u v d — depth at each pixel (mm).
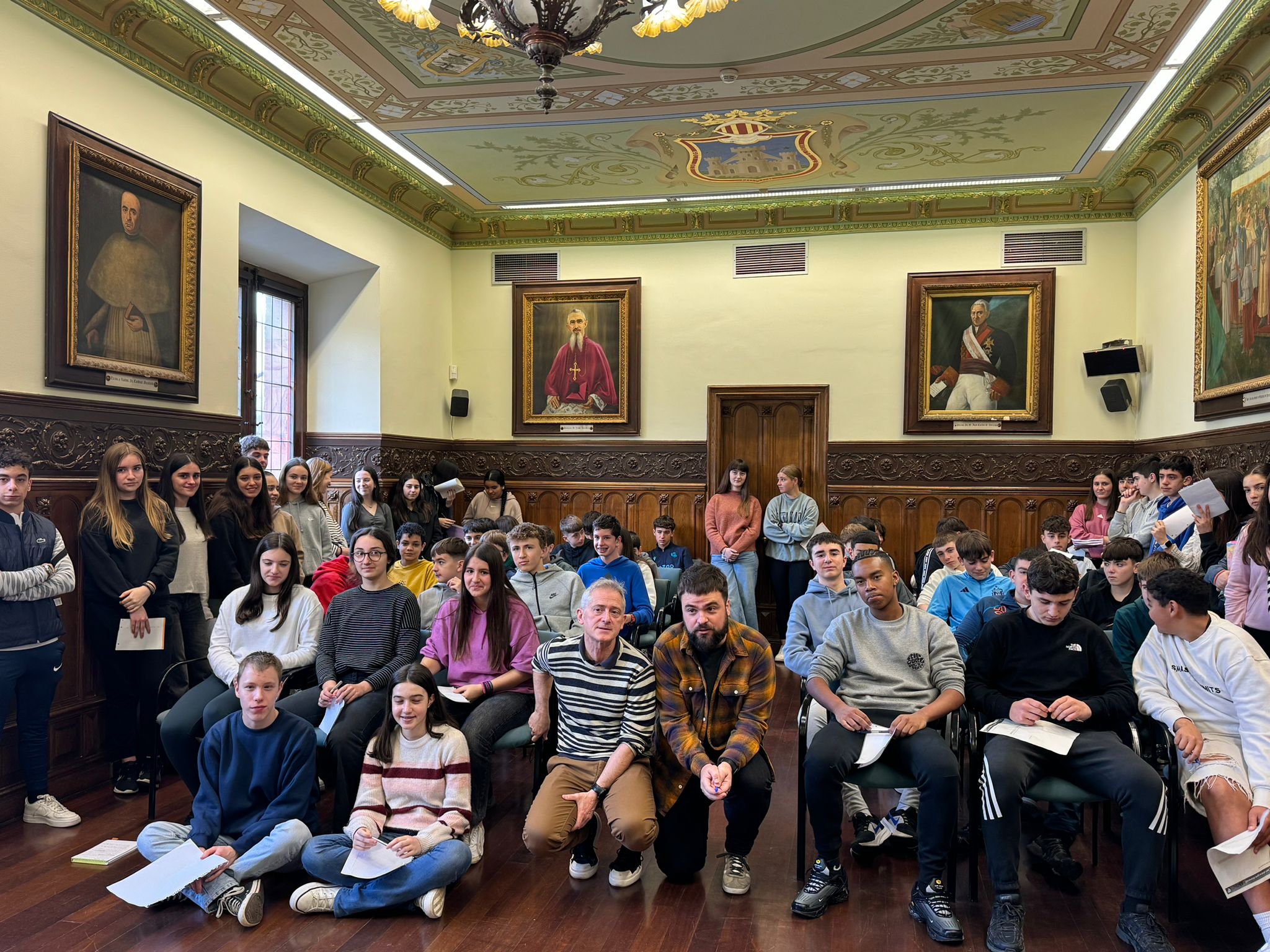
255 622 4625
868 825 4047
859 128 7348
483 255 10164
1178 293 7754
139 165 5422
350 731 4086
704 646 3676
